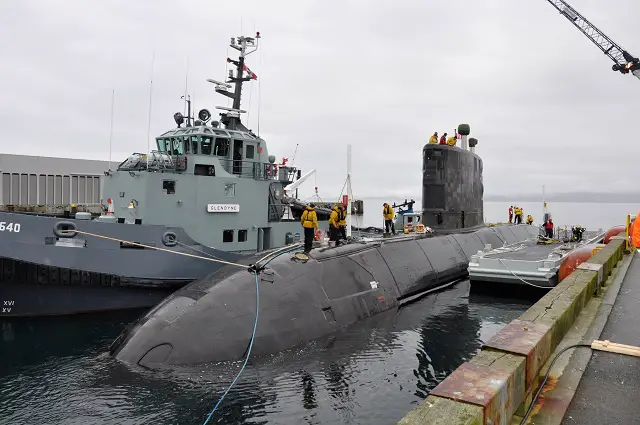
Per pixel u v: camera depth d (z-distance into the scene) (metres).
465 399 3.75
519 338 5.39
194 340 9.84
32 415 8.32
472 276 17.69
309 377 9.50
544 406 4.99
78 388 9.06
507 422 4.23
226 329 10.16
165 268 16.38
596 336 7.25
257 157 20.84
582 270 10.52
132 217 17.17
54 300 15.45
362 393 8.94
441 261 19.23
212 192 17.95
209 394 8.65
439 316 14.54
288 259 12.94
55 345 12.52
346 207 16.56
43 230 14.72
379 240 17.38
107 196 18.81
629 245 18.44
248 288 11.20
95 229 15.30
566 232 31.30
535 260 17.23
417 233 20.69
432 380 9.65
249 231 19.23
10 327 14.32
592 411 4.92
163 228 16.38
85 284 15.62
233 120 22.06
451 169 21.83
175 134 19.66
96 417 8.02
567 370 5.92
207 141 19.12
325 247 14.80
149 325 10.31
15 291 15.14
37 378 10.02
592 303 9.38
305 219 13.55
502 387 4.05
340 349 11.03
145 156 18.11
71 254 14.91
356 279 14.09
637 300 9.69
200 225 17.72
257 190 19.34
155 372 9.30
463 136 23.52
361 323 12.94
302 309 11.53
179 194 17.28
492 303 16.38
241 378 9.21
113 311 16.09
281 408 8.27
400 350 11.29
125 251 15.68
